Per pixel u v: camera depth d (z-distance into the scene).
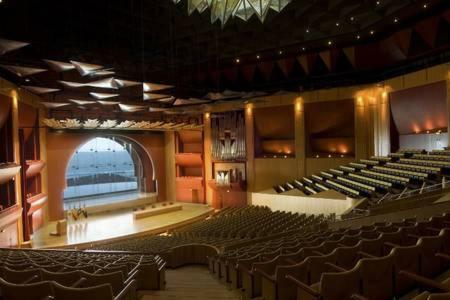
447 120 13.12
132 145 23.05
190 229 14.16
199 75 19.81
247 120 20.62
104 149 25.95
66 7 12.80
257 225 12.22
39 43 13.45
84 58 15.29
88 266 4.53
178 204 21.16
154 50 17.00
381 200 10.91
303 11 13.40
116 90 16.73
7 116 12.76
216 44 16.53
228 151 21.19
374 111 17.09
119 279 3.70
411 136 16.16
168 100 15.01
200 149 23.03
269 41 16.31
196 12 14.23
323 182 16.73
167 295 5.02
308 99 18.62
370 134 17.25
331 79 18.78
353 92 17.53
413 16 13.20
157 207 19.73
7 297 2.86
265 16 13.84
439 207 6.96
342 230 7.30
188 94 19.05
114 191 26.64
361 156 17.42
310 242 5.66
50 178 17.62
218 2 13.71
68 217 18.38
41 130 16.66
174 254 9.44
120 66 16.83
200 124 21.08
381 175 13.37
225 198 21.55
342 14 13.24
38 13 12.90
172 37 15.70
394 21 13.64
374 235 5.27
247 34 15.89
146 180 23.41
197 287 5.81
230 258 6.09
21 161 13.48
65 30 14.15
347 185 14.80
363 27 14.16
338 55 17.09
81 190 26.56
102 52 15.84
